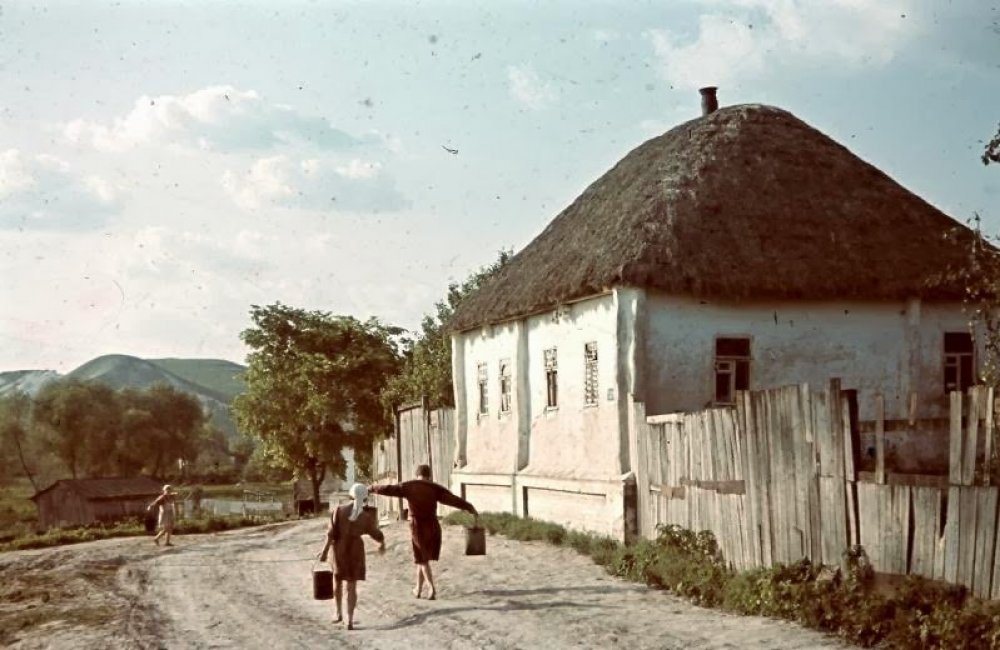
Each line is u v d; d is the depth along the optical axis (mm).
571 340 22391
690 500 16516
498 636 12883
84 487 71188
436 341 42000
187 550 28281
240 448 131000
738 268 19625
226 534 36125
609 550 18422
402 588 17312
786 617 12680
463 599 15797
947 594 10867
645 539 18250
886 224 21359
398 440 35875
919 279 20312
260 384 56594
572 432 22344
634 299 19453
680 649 11594
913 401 12328
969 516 10773
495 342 26734
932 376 20844
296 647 13219
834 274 19969
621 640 12227
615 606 14414
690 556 15805
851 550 12234
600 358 20953
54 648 14672
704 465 16031
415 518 16188
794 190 21500
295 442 56969
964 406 10945
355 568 14359
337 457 56344
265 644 13570
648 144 26172
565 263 22422
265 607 16859
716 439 15617
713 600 14156
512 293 24969
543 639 12555
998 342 14664
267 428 57000
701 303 19891
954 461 11008
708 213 20484
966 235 21703
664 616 13516
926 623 10555
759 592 13242
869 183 22422
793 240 20391
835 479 12680
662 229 20031
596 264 20438
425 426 32562
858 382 20438
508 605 14945
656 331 19656
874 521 12055
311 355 55625
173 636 14750
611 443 20250
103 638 15039
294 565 23031
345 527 14391
